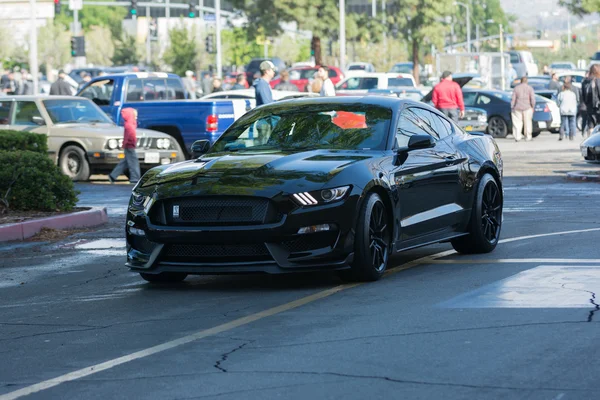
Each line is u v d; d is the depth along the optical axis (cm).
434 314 1753
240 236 2011
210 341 1620
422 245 2300
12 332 1762
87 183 4969
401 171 2220
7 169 3341
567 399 1241
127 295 2095
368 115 2331
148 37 18438
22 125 5156
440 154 2386
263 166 2100
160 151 5019
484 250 2495
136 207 2134
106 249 2817
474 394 1270
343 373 1387
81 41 12581
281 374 1395
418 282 2098
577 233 2769
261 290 2084
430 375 1362
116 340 1659
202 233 2031
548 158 5988
